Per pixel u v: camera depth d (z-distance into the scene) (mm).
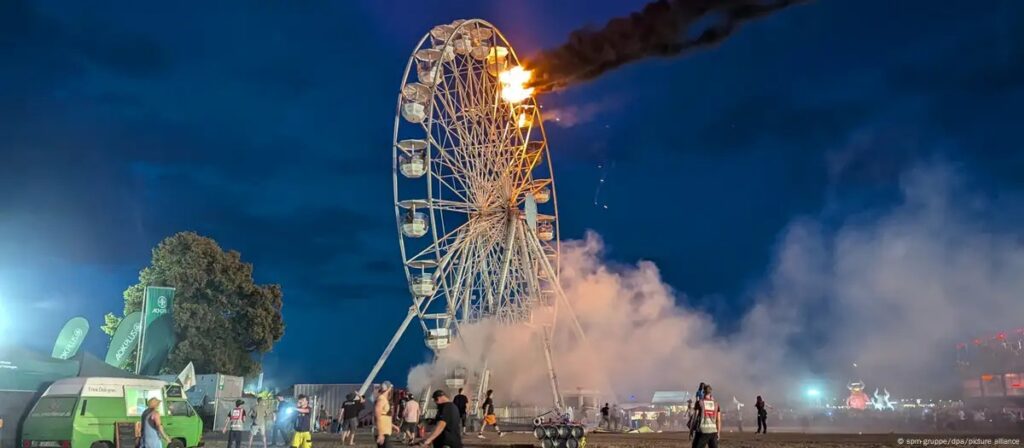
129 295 62094
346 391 65250
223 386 51000
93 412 26156
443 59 57719
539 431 31219
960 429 45719
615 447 33250
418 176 58062
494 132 61469
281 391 65875
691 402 37375
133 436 26688
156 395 28734
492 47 61969
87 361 32562
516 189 61562
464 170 59719
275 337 67500
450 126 59750
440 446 17109
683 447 33156
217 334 62812
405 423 34406
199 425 30547
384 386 21094
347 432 38844
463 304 60375
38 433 25719
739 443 32500
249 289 65250
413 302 59969
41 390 30859
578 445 30906
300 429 31156
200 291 62406
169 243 62469
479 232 60312
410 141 58281
